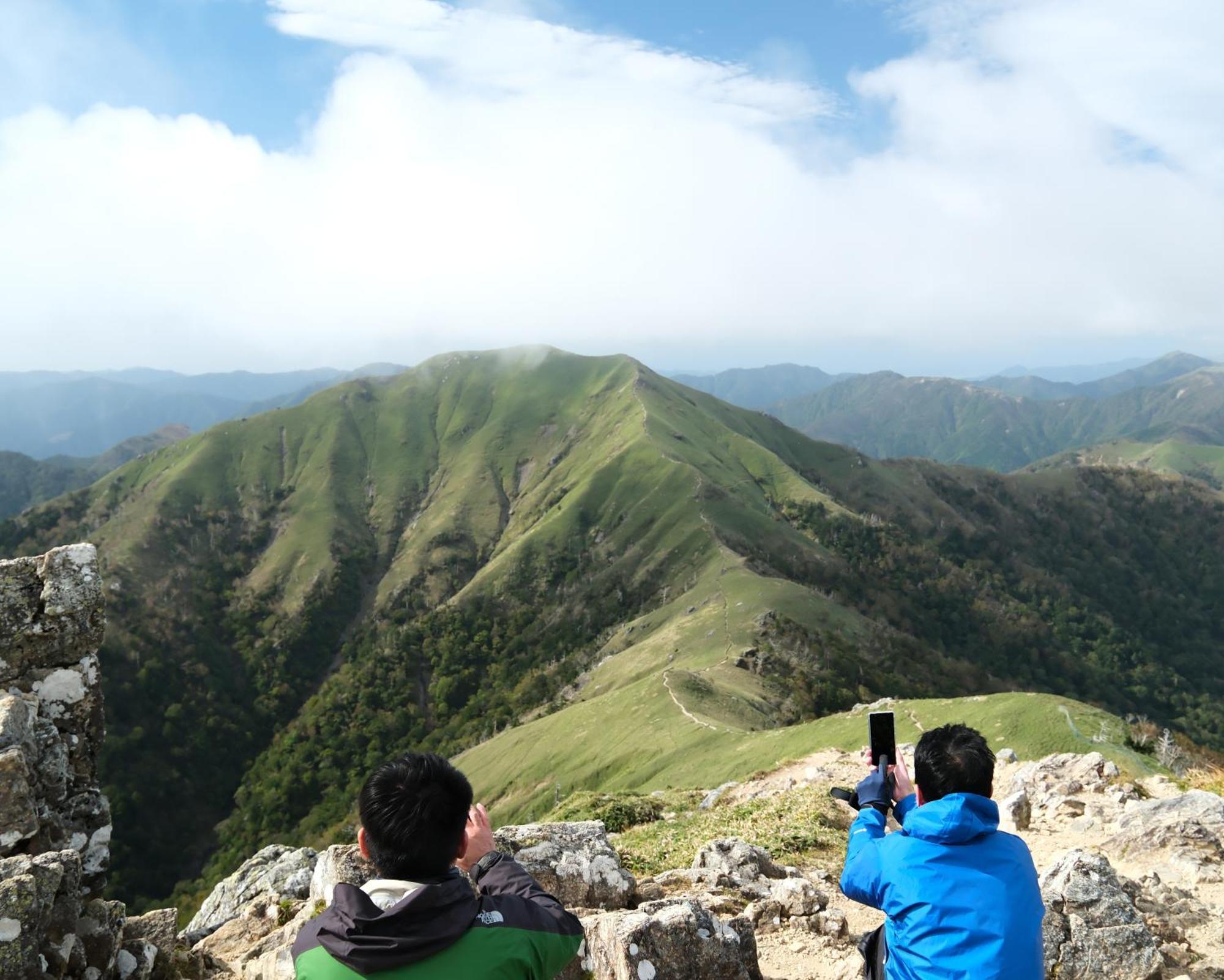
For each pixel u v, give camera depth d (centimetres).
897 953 439
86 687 829
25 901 621
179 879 17712
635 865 1686
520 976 349
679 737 10375
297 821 18925
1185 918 1102
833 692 14062
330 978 325
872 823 489
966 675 17875
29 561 823
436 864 355
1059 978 890
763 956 1004
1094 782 2108
